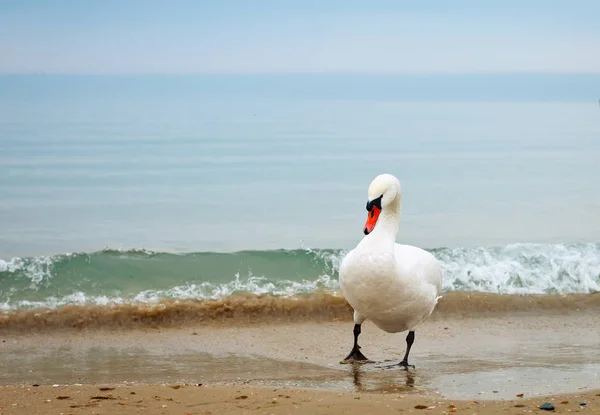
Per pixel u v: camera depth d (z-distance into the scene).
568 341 12.82
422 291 11.20
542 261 17.12
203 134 45.53
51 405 8.66
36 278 15.85
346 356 11.89
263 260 17.36
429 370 10.99
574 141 44.34
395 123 57.47
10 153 35.31
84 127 49.06
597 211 25.31
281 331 13.48
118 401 8.84
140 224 22.81
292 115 66.38
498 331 13.48
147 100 97.56
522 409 8.55
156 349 12.27
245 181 29.56
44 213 23.83
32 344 12.53
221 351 12.18
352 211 24.84
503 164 34.66
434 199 26.84
